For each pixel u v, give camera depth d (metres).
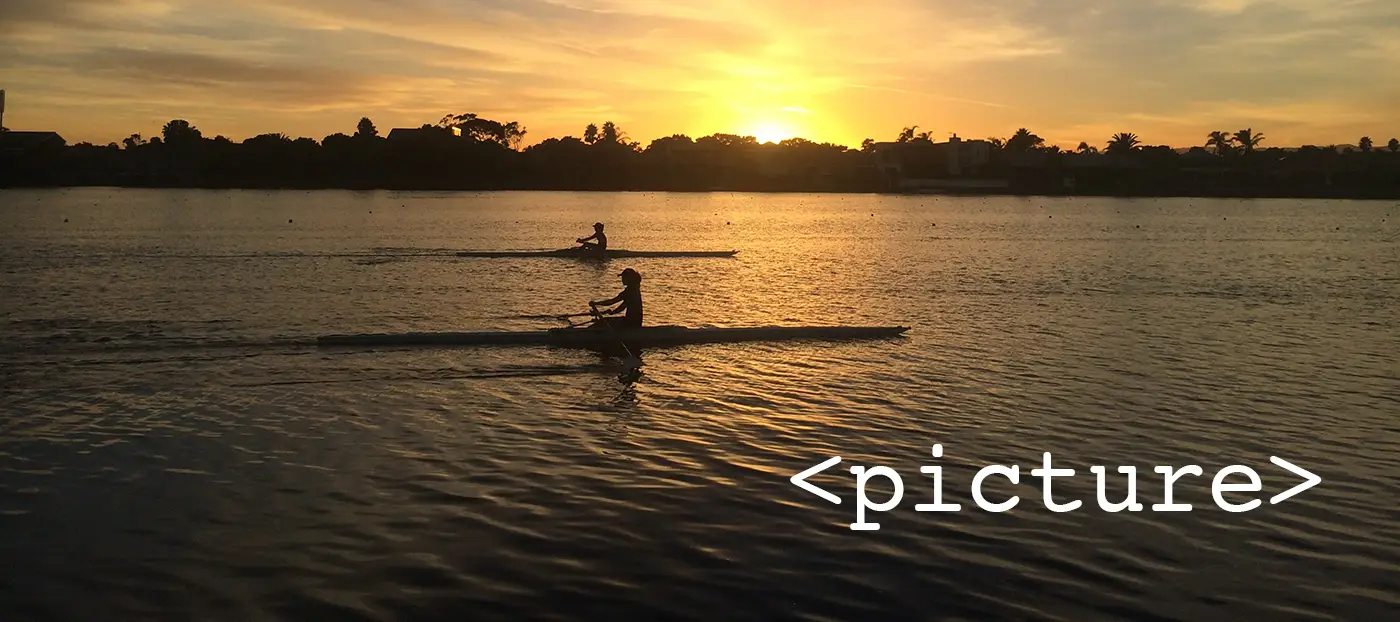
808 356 22.55
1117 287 38.53
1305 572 11.14
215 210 99.44
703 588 10.48
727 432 16.11
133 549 11.31
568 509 12.58
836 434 16.09
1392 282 41.09
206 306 29.98
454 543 11.52
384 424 16.36
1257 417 17.53
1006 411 17.72
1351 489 13.79
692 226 87.12
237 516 12.28
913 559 11.29
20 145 187.38
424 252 50.59
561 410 17.42
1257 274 44.56
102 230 67.69
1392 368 21.94
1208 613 10.16
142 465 14.19
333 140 199.25
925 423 16.84
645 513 12.48
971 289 37.56
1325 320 29.48
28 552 11.22
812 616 9.95
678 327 24.73
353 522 12.11
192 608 9.97
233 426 16.17
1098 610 10.19
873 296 34.97
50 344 23.06
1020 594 10.50
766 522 12.26
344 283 36.53
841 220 100.44
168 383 19.11
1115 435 16.30
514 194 175.25
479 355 22.17
